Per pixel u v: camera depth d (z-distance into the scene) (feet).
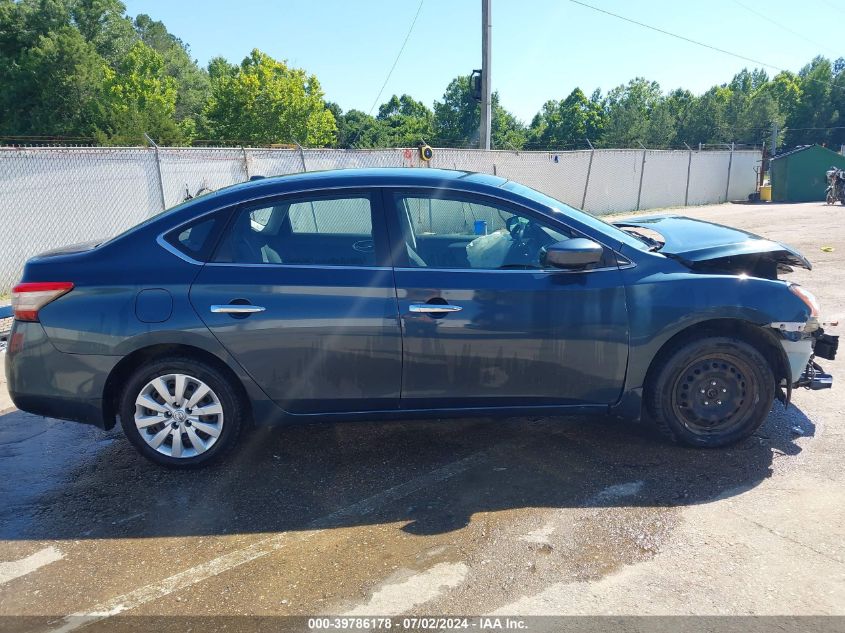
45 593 9.12
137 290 11.72
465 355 11.75
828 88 258.98
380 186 12.23
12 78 158.81
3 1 163.84
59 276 11.88
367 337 11.68
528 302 11.66
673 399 12.25
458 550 9.71
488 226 12.24
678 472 11.77
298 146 43.34
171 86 192.34
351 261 11.91
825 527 9.93
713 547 9.52
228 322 11.64
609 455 12.55
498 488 11.49
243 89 159.12
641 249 12.22
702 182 86.69
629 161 73.51
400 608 8.50
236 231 12.09
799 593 8.48
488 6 50.21
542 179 61.77
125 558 9.87
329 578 9.18
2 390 17.70
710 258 12.23
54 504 11.53
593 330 11.74
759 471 11.70
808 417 13.98
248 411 12.70
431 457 12.81
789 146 265.13
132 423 12.26
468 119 265.75
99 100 158.20
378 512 10.88
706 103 222.28
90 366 11.81
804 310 11.97
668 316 11.70
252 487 11.90
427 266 11.89
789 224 51.85
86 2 193.36
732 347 12.01
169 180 37.42
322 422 12.23
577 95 272.51
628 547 9.61
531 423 14.20
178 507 11.29
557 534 10.00
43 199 32.76
